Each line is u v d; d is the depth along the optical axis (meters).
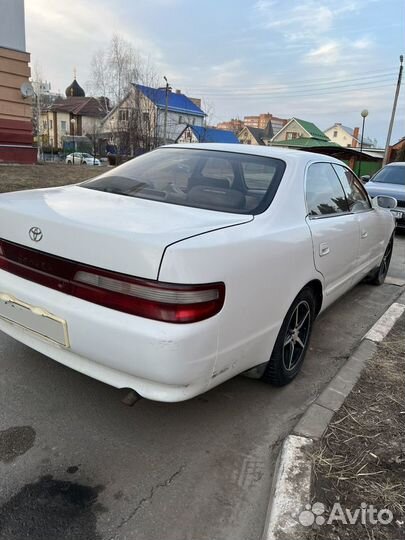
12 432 2.52
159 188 2.97
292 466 2.26
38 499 2.09
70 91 75.88
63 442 2.47
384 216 5.03
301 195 3.05
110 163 31.59
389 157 32.09
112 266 2.07
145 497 2.14
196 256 2.02
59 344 2.30
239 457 2.45
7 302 2.49
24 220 2.39
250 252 2.33
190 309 2.00
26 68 11.38
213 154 3.27
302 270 2.88
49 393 2.89
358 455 2.40
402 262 7.32
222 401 2.95
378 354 3.56
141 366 2.06
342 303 5.00
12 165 11.54
